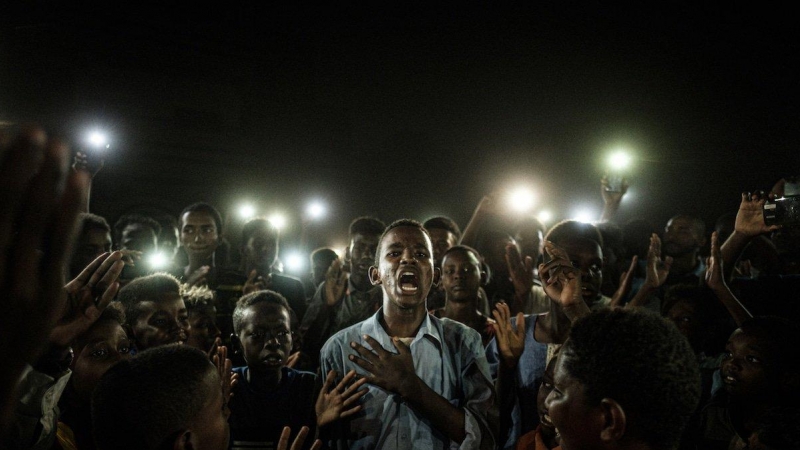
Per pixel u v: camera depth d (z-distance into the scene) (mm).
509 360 3312
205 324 3924
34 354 819
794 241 4523
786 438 2174
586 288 3723
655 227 9828
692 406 1544
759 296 3992
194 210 5410
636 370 1504
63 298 833
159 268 5215
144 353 1948
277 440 3205
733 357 2918
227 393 2650
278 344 3348
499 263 5688
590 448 1558
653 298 4781
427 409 2809
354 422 2947
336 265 4926
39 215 773
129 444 1761
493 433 2893
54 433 2090
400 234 3213
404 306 3109
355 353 3129
